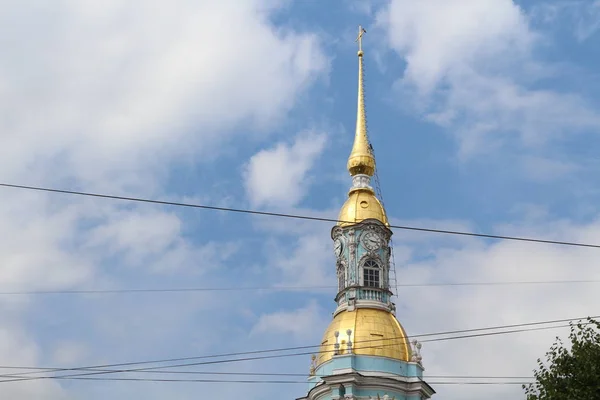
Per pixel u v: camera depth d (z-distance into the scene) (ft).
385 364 300.61
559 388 178.40
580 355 177.68
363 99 360.48
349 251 326.85
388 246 332.80
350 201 337.31
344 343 304.09
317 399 303.07
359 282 320.91
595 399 173.88
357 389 296.30
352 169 345.72
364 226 329.11
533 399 179.22
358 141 349.82
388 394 297.12
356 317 311.06
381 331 307.78
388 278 327.47
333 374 295.89
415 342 309.63
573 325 183.42
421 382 300.20
